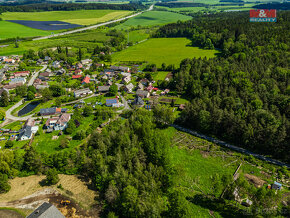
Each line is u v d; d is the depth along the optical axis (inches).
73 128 5014.8
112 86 6875.0
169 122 5157.5
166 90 7037.4
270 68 6697.8
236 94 5654.5
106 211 3134.8
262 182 3503.9
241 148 4357.8
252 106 5044.3
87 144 4379.9
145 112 5236.2
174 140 4653.1
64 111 5876.0
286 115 4906.5
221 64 7598.4
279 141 3978.8
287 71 6279.5
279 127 4197.8
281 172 3698.3
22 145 4594.0
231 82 6171.3
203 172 3777.1
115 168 3476.9
